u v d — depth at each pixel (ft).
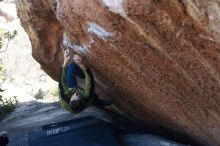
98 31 15.12
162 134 21.91
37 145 18.86
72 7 15.44
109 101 22.00
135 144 20.03
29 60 51.78
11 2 64.18
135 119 22.85
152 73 15.33
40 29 21.77
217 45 11.31
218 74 12.71
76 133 19.25
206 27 10.85
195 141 19.47
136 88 17.85
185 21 11.28
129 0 11.98
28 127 26.23
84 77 18.01
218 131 16.35
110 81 19.36
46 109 30.78
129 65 15.96
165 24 11.96
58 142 18.93
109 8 12.92
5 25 56.80
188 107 16.26
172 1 10.93
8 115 31.83
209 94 14.25
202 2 10.12
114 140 19.12
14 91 46.01
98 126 19.62
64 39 18.97
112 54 16.02
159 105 18.06
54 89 47.03
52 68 25.44
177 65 13.73
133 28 13.21
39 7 20.31
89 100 18.08
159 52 13.60
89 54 17.58
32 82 50.52
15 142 22.88
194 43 11.98
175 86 15.17
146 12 11.93
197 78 13.73
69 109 18.08
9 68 51.44
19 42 53.36
